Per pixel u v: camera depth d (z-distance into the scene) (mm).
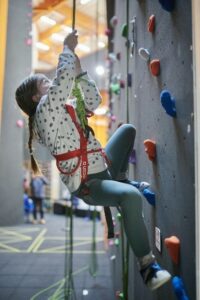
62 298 3318
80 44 9297
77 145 1440
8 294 3412
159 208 1580
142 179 1973
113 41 4164
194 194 1095
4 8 3656
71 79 1452
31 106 1580
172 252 1271
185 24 1204
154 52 1698
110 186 1351
